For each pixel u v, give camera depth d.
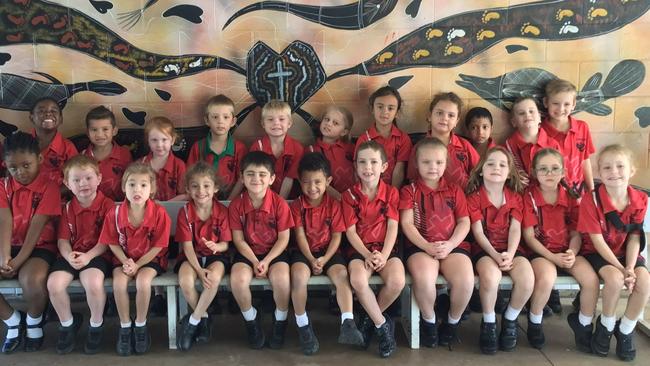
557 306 3.39
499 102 3.46
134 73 3.42
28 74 3.42
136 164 2.91
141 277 2.85
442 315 3.02
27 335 2.92
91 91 3.44
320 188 3.00
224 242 3.00
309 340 2.89
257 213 3.01
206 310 3.05
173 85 3.43
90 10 3.36
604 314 2.83
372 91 3.45
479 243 3.02
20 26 3.38
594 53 3.41
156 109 3.46
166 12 3.36
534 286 2.88
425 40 3.40
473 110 3.39
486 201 3.04
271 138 3.36
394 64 3.42
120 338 2.88
